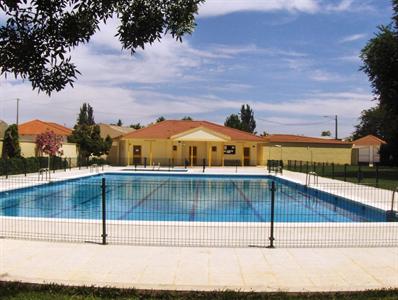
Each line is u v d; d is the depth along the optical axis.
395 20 31.66
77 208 16.92
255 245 8.65
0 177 24.30
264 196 21.14
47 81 4.67
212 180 27.89
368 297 5.74
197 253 7.97
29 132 48.53
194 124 44.91
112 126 65.44
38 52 4.46
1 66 4.45
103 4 4.60
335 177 27.89
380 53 31.14
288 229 10.19
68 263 7.25
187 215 15.35
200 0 4.85
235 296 5.71
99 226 10.25
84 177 26.73
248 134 43.75
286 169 36.00
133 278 6.52
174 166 39.59
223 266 7.20
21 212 15.80
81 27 4.62
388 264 7.43
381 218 14.41
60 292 5.74
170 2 4.82
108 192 20.89
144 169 34.59
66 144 37.47
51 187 22.44
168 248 8.30
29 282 6.09
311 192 20.88
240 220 14.42
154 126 43.75
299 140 46.72
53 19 4.45
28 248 8.19
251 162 42.25
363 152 53.09
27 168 28.23
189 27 4.94
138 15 4.73
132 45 4.89
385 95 31.78
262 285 6.24
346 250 8.34
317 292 5.84
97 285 6.04
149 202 18.80
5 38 4.34
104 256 7.70
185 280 6.48
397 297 5.75
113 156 43.69
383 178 27.02
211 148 41.72
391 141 45.47
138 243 8.70
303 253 8.08
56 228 9.99
